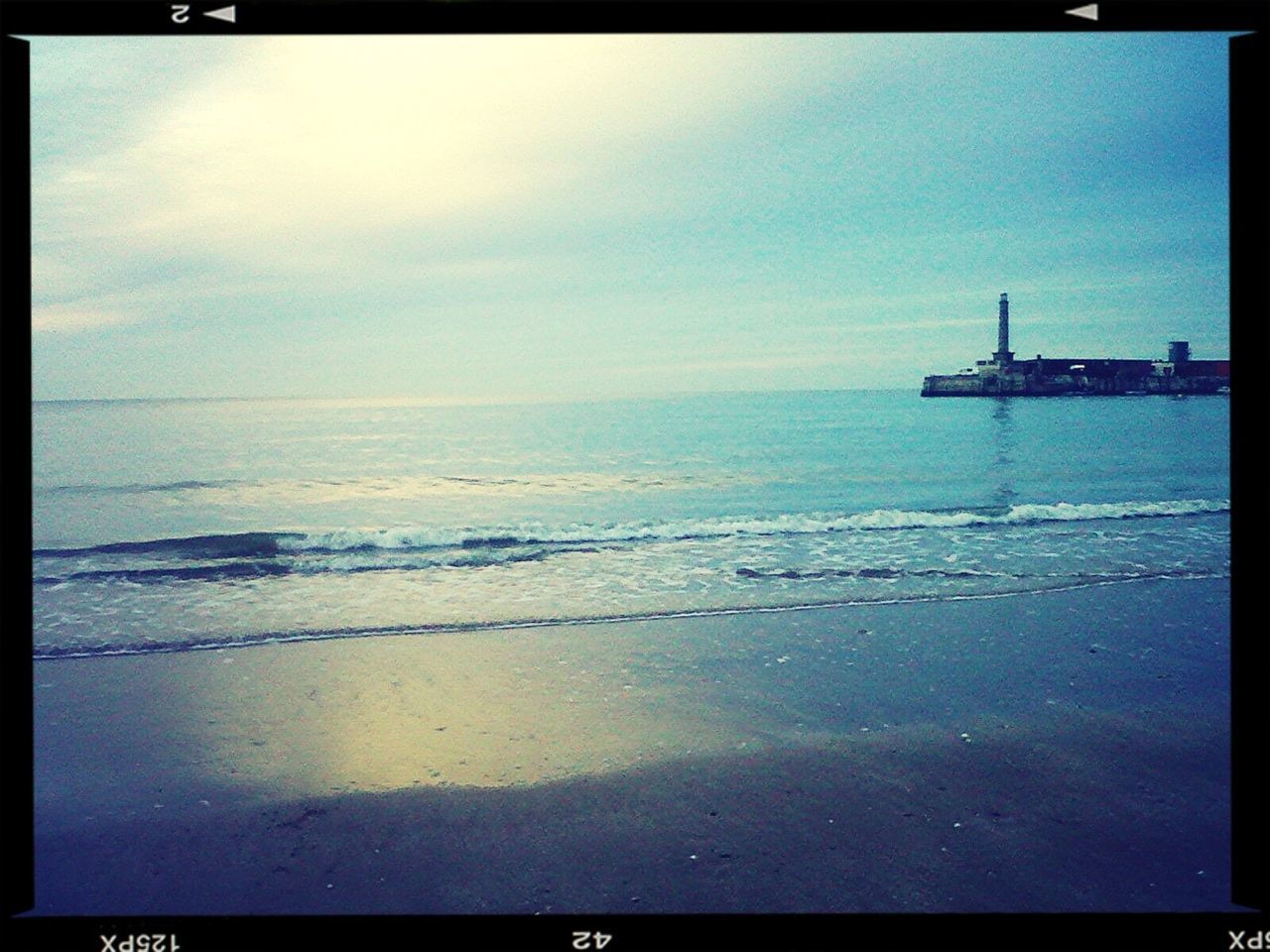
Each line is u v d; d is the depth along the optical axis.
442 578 6.14
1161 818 2.77
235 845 2.68
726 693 3.83
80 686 3.97
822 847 2.63
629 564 6.47
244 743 3.37
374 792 2.98
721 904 2.37
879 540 7.28
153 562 6.78
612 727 3.49
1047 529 7.73
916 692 3.81
